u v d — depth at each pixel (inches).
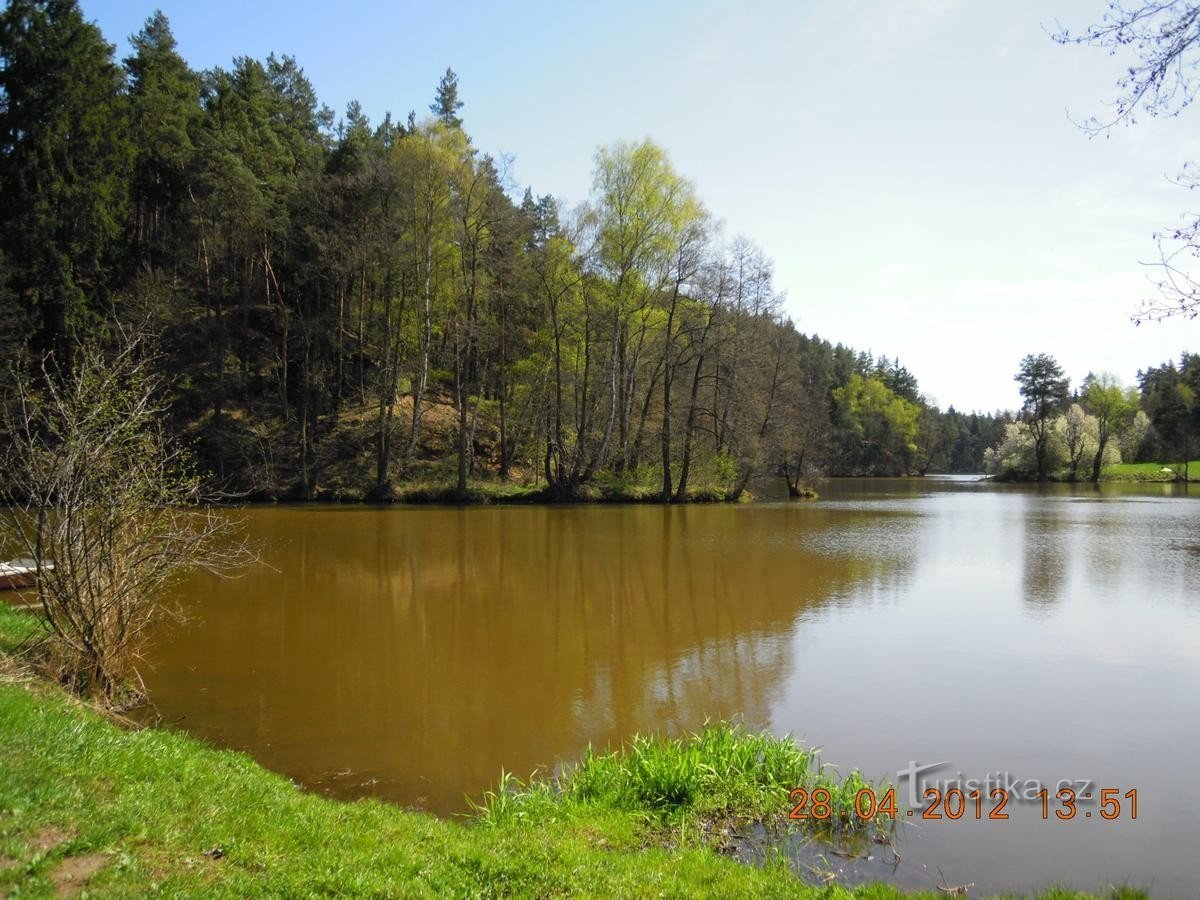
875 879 210.8
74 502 306.3
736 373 1524.4
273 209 1497.3
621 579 676.1
